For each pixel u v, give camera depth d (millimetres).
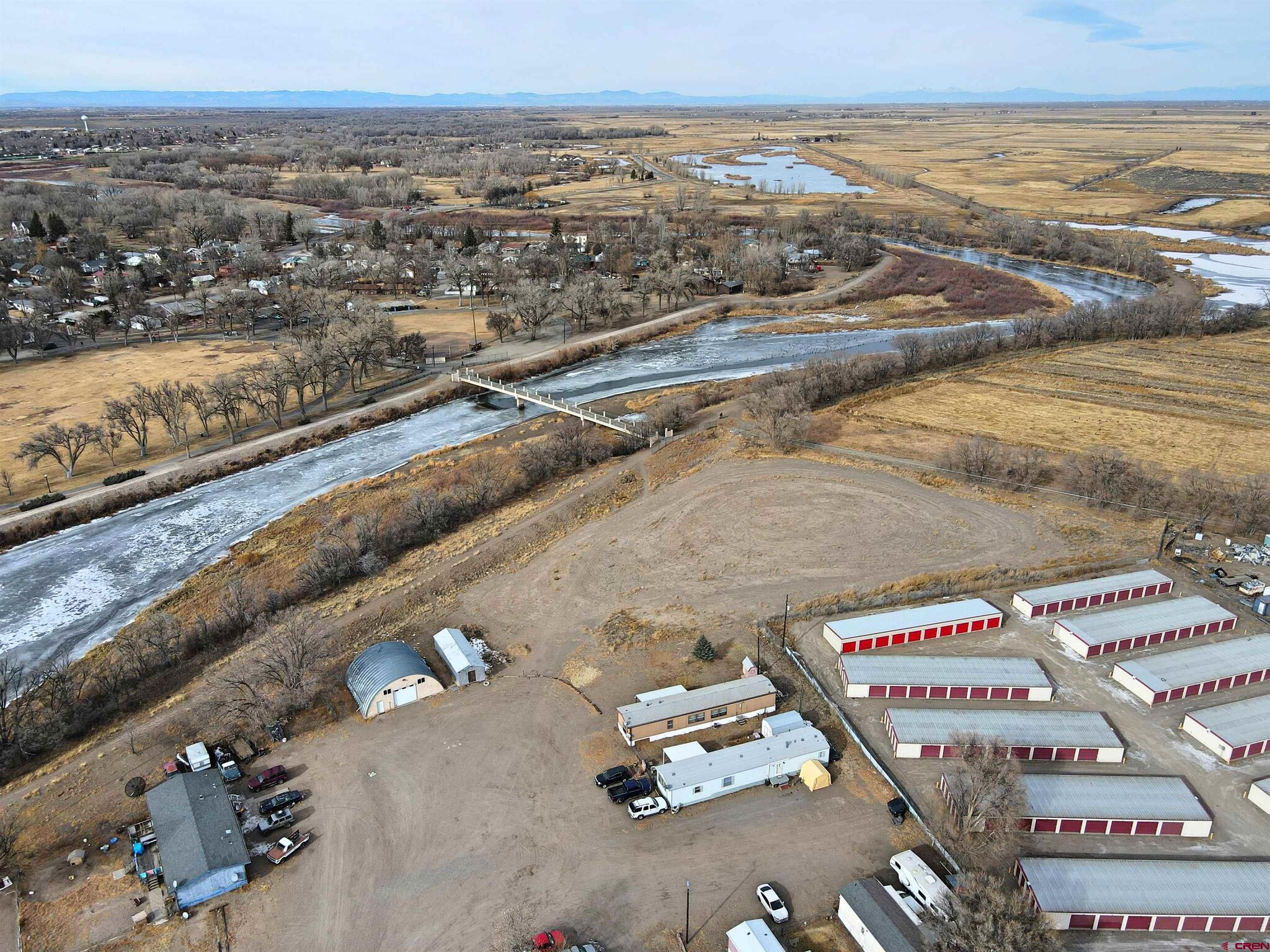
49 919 50469
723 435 124875
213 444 127375
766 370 161000
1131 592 81250
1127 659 72750
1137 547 90562
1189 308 172750
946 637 76750
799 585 85250
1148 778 58688
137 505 111000
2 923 50156
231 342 177125
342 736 65875
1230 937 48781
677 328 192250
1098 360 156000
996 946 42000
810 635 77625
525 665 74250
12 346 161000
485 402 149000
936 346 156625
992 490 104875
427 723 67188
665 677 72000
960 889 47344
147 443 127875
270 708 66812
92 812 58938
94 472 117375
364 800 59375
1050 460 112688
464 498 104312
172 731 67000
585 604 83312
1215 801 58062
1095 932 49156
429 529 98125
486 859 54406
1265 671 69938
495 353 171250
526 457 114938
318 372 143000
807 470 111812
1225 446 115812
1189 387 139875
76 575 94812
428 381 155375
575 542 95625
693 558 90875
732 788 59656
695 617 80438
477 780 61094
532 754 63625
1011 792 53625
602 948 48094
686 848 55000
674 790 57469
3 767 63500
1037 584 84188
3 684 71625
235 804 58781
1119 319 171125
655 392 149125
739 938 46562
